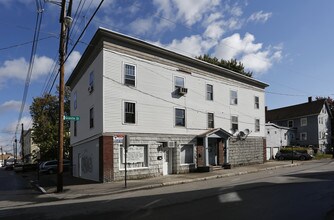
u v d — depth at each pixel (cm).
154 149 2481
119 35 2302
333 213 984
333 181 1744
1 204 1531
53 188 2055
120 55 2342
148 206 1180
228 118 3247
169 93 2645
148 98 2483
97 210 1160
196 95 2892
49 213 1160
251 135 3566
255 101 3709
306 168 2808
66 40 1870
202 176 2338
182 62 2788
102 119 2214
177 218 959
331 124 6600
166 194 1480
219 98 3156
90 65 2583
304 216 948
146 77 2489
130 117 2362
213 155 3064
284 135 5903
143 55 2484
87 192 1759
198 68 2942
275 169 2931
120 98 2311
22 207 1370
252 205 1120
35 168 5469
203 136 2831
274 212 1005
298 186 1573
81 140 2848
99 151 2258
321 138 6106
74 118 1958
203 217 959
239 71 5044
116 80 2302
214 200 1239
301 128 6269
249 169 2872
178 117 2711
